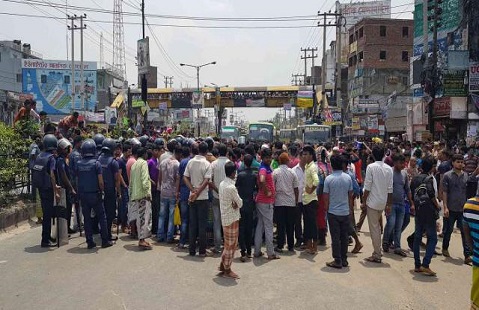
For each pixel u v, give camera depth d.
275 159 10.88
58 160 9.20
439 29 29.58
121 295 6.38
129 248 9.19
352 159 14.07
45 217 9.19
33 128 13.61
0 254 8.56
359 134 44.22
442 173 11.05
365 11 63.88
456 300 6.57
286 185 9.24
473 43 25.52
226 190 7.36
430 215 7.77
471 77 23.80
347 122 55.19
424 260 7.84
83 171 8.96
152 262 8.12
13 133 12.39
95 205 9.05
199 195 8.59
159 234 9.83
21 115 13.98
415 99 31.95
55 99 57.94
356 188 11.05
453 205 9.05
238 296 6.48
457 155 9.13
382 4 63.47
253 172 8.87
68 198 9.96
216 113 53.06
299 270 7.95
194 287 6.82
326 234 10.58
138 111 44.03
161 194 9.79
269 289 6.83
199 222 8.68
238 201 7.39
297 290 6.81
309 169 9.16
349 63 60.88
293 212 9.32
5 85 56.31
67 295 6.35
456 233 11.62
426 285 7.26
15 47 59.34
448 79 25.03
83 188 8.97
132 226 10.14
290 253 9.30
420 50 32.41
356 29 57.75
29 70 57.59
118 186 9.82
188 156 9.49
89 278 7.12
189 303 6.14
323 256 9.05
